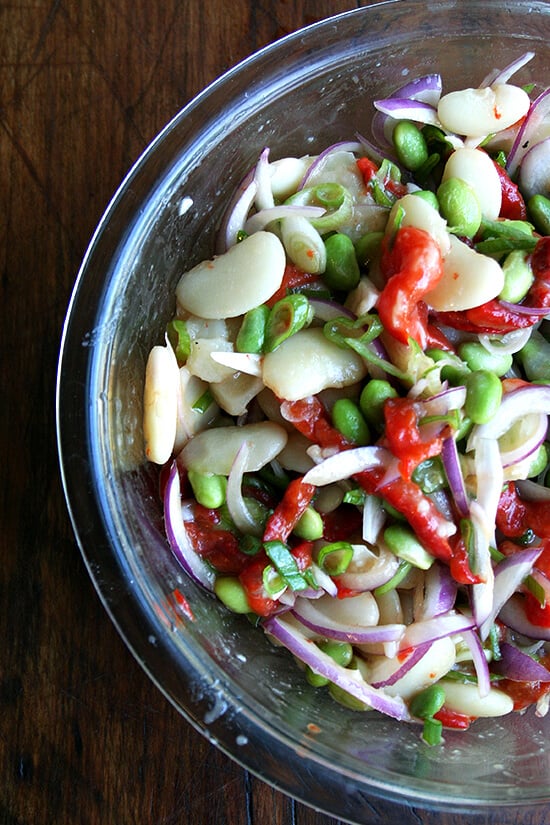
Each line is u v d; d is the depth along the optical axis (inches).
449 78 15.0
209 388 13.9
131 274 13.8
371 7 14.4
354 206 14.2
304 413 13.5
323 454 13.3
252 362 13.5
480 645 13.7
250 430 13.6
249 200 14.1
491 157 14.9
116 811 14.6
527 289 13.6
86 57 15.6
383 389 13.2
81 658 14.8
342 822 14.6
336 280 13.7
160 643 13.3
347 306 13.7
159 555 13.7
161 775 14.6
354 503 13.5
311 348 13.4
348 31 14.4
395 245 13.4
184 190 14.2
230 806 14.6
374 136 14.8
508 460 13.5
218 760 14.7
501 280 13.3
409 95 14.6
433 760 14.0
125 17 15.6
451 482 13.3
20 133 15.4
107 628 14.8
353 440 13.3
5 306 15.2
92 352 13.6
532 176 14.6
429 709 13.7
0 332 15.2
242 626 14.1
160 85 15.5
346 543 13.5
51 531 15.0
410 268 13.1
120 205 13.9
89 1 15.6
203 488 13.5
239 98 14.2
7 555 14.9
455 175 14.0
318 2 15.7
